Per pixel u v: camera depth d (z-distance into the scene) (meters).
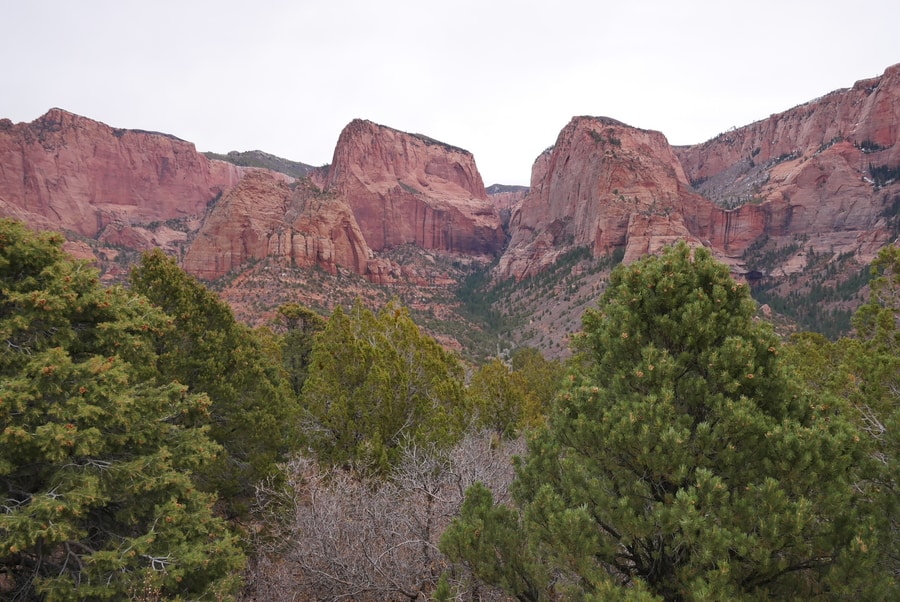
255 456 16.91
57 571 8.89
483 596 10.48
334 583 12.05
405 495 13.59
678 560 7.74
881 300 15.86
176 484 9.87
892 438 8.41
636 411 7.76
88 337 10.46
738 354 7.77
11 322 8.64
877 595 6.54
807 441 7.04
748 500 6.92
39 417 8.50
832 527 6.96
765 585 7.46
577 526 7.28
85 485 8.41
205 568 9.64
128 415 9.62
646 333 8.96
